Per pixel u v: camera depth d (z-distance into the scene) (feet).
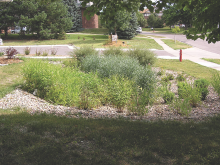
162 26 301.22
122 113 22.27
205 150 12.09
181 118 19.79
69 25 123.03
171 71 45.68
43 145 12.39
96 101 24.75
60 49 82.28
